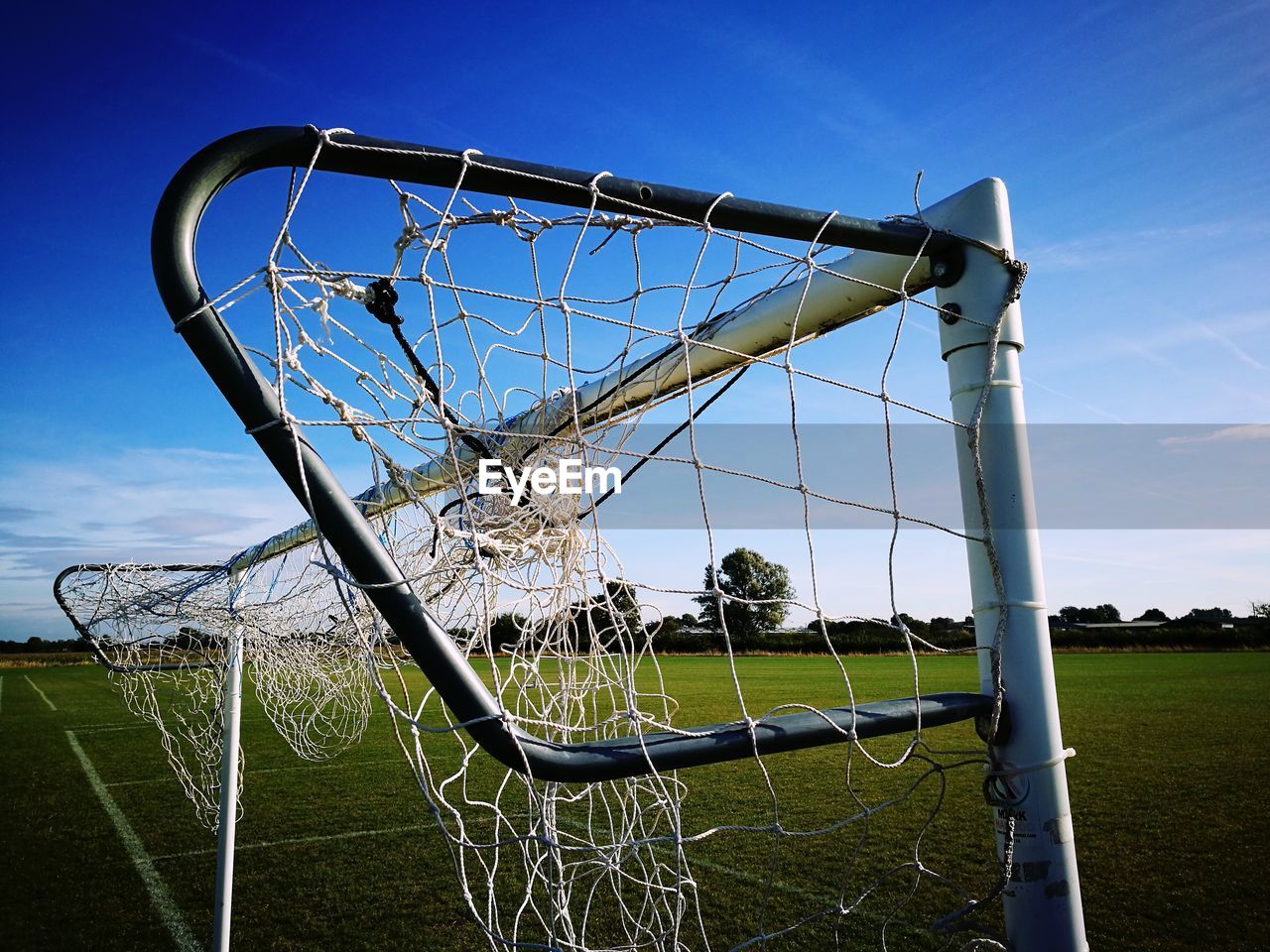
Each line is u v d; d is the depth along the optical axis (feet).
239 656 9.59
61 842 17.24
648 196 3.61
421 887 13.26
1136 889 11.71
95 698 52.95
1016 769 4.20
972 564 4.44
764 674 56.03
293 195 2.95
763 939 4.07
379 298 3.66
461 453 5.24
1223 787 18.26
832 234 4.10
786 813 17.12
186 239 2.74
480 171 3.18
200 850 16.28
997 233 4.37
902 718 3.95
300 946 11.02
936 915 10.70
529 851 6.21
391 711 3.24
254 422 2.80
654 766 3.21
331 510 2.88
